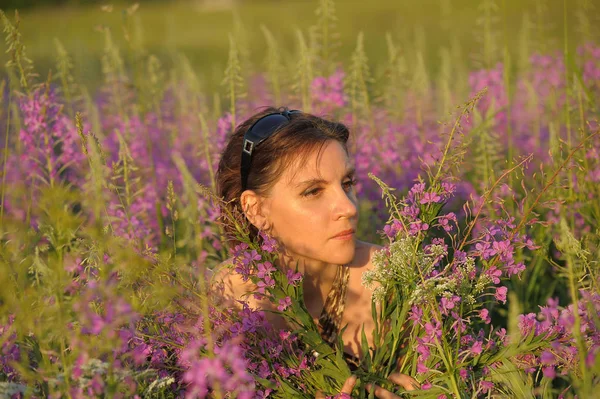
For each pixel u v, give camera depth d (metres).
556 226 3.31
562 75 5.31
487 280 2.37
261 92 6.31
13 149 3.72
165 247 3.62
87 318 1.74
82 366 1.85
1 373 2.20
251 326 2.37
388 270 2.39
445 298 2.22
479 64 5.51
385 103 5.06
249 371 2.44
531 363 2.36
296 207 2.56
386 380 2.40
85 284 2.14
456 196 4.14
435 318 2.22
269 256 2.41
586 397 1.88
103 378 1.96
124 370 1.99
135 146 4.77
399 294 2.45
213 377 1.81
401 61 5.26
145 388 2.23
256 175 2.64
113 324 1.75
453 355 2.36
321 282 2.78
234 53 4.00
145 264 1.96
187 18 25.34
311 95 4.46
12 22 3.11
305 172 2.54
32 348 2.09
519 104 6.05
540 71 5.98
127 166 3.45
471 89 5.68
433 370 2.25
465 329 2.40
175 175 4.76
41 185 3.55
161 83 5.43
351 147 4.42
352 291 2.82
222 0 31.33
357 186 4.28
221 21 23.03
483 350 2.37
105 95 6.19
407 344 2.59
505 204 3.66
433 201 2.42
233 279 2.77
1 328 2.17
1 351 2.10
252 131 2.65
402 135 4.88
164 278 2.28
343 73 4.48
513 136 5.43
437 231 3.73
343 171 2.58
